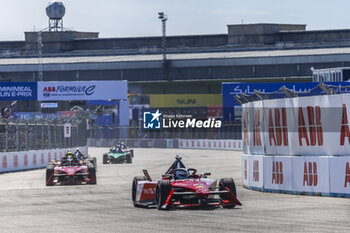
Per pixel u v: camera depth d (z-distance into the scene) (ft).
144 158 278.67
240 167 199.93
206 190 88.53
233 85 321.11
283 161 113.60
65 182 146.41
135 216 85.76
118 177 170.09
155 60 580.30
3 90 301.63
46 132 235.81
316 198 103.91
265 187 117.91
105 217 85.87
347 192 103.50
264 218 79.82
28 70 588.91
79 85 309.63
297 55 553.64
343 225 72.33
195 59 572.92
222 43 639.76
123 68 584.81
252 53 576.20
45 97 306.96
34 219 86.02
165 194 89.71
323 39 615.57
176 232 69.67
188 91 590.14
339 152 104.78
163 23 573.33
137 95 518.37
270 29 627.46
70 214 90.79
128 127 458.50
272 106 116.78
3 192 132.16
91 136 492.54
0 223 82.43
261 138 120.47
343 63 542.98
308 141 109.29
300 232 67.62
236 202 90.48
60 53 634.43
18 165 208.23
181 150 374.84
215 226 73.26
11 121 208.44
